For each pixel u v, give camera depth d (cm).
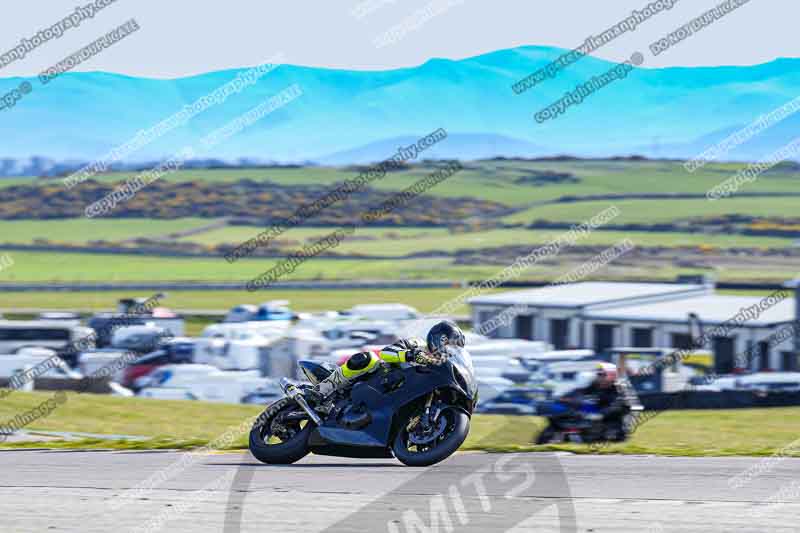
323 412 3503
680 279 19925
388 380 3406
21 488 3088
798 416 8019
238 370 13062
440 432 3353
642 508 2548
